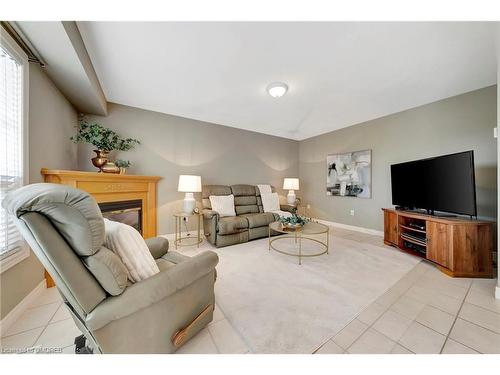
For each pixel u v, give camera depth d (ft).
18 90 4.86
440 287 6.11
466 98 8.80
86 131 8.95
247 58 6.40
